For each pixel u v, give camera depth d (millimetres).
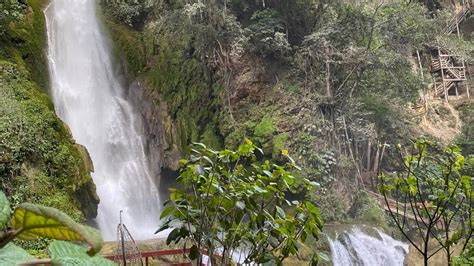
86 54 14414
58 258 652
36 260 658
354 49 15227
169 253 6273
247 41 15578
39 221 614
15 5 10742
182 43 16203
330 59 15742
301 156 14852
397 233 13766
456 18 24641
